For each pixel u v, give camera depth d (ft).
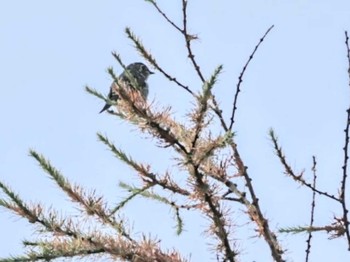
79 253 26.23
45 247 26.04
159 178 28.12
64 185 27.17
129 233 27.09
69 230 26.63
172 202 28.19
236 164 28.73
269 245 27.81
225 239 26.81
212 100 29.81
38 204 26.76
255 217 28.12
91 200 27.43
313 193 29.76
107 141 28.04
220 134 26.48
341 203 29.27
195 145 26.37
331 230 29.01
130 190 28.04
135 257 26.23
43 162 27.27
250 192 28.48
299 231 28.89
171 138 26.05
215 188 27.61
